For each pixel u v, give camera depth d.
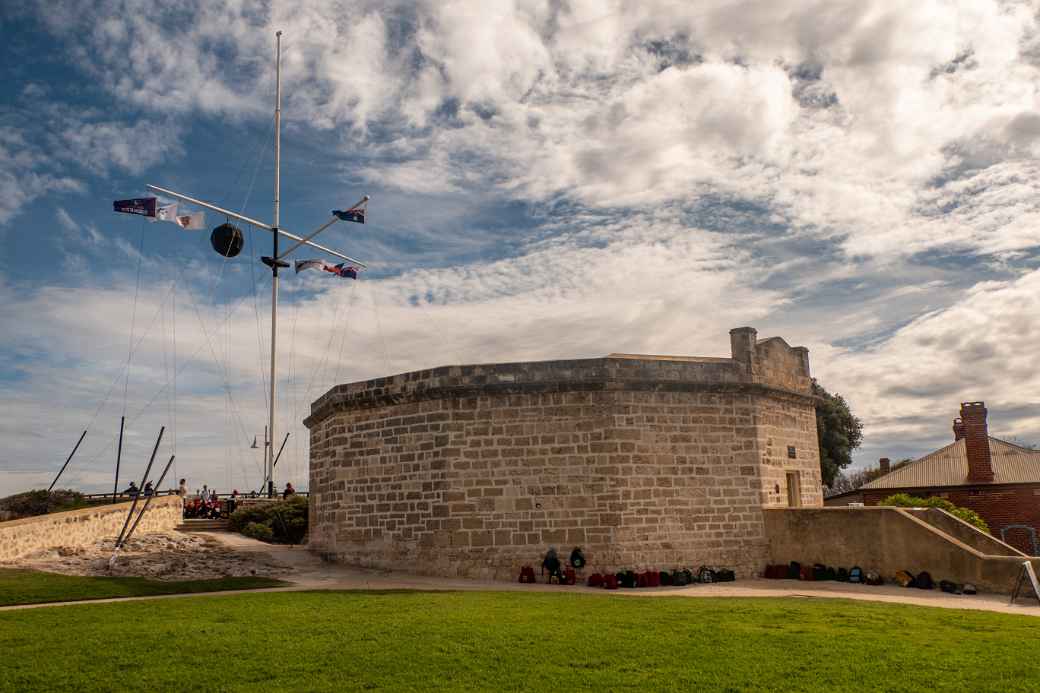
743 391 22.70
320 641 12.15
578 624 13.39
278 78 46.75
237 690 9.91
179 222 35.22
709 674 10.50
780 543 21.89
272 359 42.62
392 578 20.97
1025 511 32.47
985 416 33.75
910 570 19.28
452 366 21.80
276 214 45.12
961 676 10.42
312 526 26.36
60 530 23.12
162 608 15.06
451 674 10.48
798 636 12.59
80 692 9.90
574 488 20.91
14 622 13.67
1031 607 16.19
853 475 63.78
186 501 37.66
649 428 21.47
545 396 21.47
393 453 22.83
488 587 19.14
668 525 21.12
